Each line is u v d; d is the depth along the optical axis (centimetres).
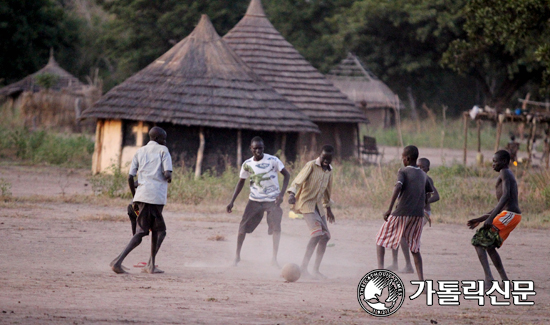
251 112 8262
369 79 17825
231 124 8025
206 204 6194
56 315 2216
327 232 3384
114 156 8369
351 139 10881
